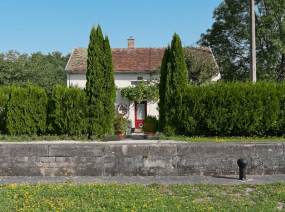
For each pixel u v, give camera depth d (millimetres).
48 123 16453
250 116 15312
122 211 7254
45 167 11594
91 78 16109
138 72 24375
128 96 23953
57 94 16000
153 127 16391
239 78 30391
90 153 11602
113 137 15594
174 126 15852
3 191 8891
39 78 33000
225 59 30984
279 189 9211
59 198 8266
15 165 11609
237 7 29625
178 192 9055
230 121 15297
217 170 11586
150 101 24391
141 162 11602
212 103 15336
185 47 24250
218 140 14398
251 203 8078
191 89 15672
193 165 11586
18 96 16172
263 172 11641
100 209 7434
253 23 16750
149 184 10172
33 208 7504
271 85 15922
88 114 16078
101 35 16406
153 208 7434
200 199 8453
